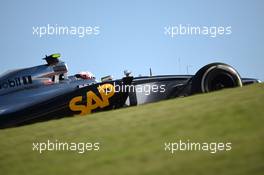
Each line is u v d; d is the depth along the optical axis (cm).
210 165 2644
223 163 2642
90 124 4047
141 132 3481
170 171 2642
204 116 3594
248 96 4072
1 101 5594
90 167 2947
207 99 4275
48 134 3947
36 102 5553
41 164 3198
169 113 3903
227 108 3681
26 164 3253
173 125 3494
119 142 3359
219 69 5269
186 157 2850
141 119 3875
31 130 4222
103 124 3956
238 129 3161
